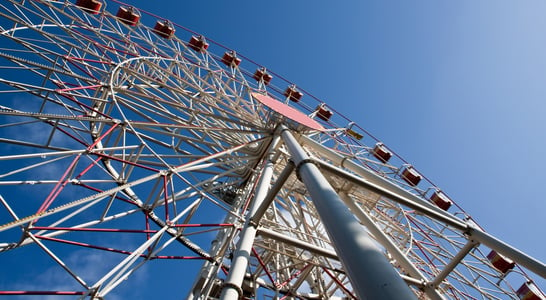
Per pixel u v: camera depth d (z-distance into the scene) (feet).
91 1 70.90
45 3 62.13
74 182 40.60
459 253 36.99
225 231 52.08
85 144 47.26
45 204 31.71
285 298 56.13
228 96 74.02
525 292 66.49
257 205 38.55
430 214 31.96
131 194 49.78
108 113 50.37
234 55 98.48
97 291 33.22
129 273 37.17
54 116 41.04
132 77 63.98
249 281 54.80
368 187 29.60
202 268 45.44
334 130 83.15
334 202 19.99
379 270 14.48
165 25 86.12
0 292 30.55
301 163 27.71
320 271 63.52
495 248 32.30
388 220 67.67
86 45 62.69
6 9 53.98
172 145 65.21
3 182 35.40
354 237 16.74
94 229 37.37
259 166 67.77
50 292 32.45
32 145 46.50
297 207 70.08
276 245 62.54
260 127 63.93
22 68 48.70
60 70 51.19
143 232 40.75
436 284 39.52
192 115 63.57
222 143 70.90
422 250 66.33
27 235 34.24
